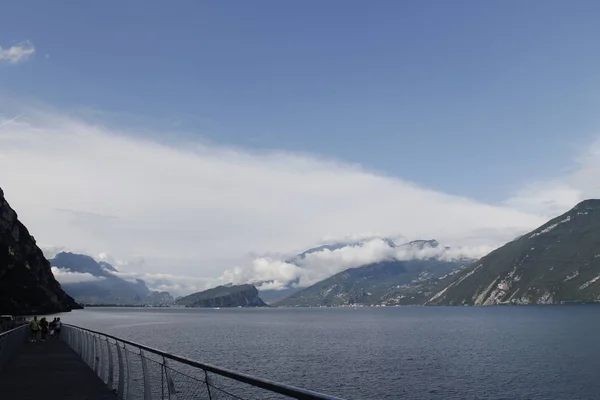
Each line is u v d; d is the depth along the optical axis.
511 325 170.50
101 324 161.88
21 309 184.88
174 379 9.62
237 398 6.88
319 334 127.62
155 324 175.88
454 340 108.12
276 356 72.00
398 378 54.06
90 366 24.86
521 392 48.22
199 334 121.62
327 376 54.38
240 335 119.62
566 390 49.38
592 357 75.56
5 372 23.08
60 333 48.59
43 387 18.77
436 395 46.12
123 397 15.73
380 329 154.00
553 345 95.69
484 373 59.06
